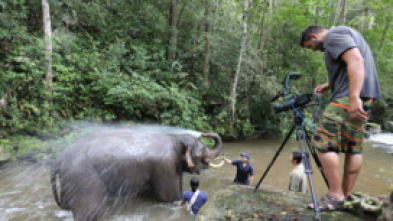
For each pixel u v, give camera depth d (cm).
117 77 933
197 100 1062
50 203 460
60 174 350
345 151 217
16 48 803
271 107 1309
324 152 207
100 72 929
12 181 550
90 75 906
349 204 204
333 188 210
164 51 1130
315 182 651
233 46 1154
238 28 1173
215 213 222
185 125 952
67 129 810
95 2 1101
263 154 970
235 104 1264
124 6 1205
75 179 340
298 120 236
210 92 1208
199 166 494
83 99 891
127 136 394
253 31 1291
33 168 621
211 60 1223
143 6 1220
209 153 488
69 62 902
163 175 389
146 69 1089
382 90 1527
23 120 760
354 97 180
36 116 794
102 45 1078
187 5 1241
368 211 190
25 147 696
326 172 209
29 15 962
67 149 367
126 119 961
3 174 582
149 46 1158
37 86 797
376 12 1431
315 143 213
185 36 1334
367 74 195
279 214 211
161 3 1309
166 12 1327
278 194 266
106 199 358
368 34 1450
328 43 201
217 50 1180
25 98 797
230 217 212
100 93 914
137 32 1202
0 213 418
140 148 380
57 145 730
